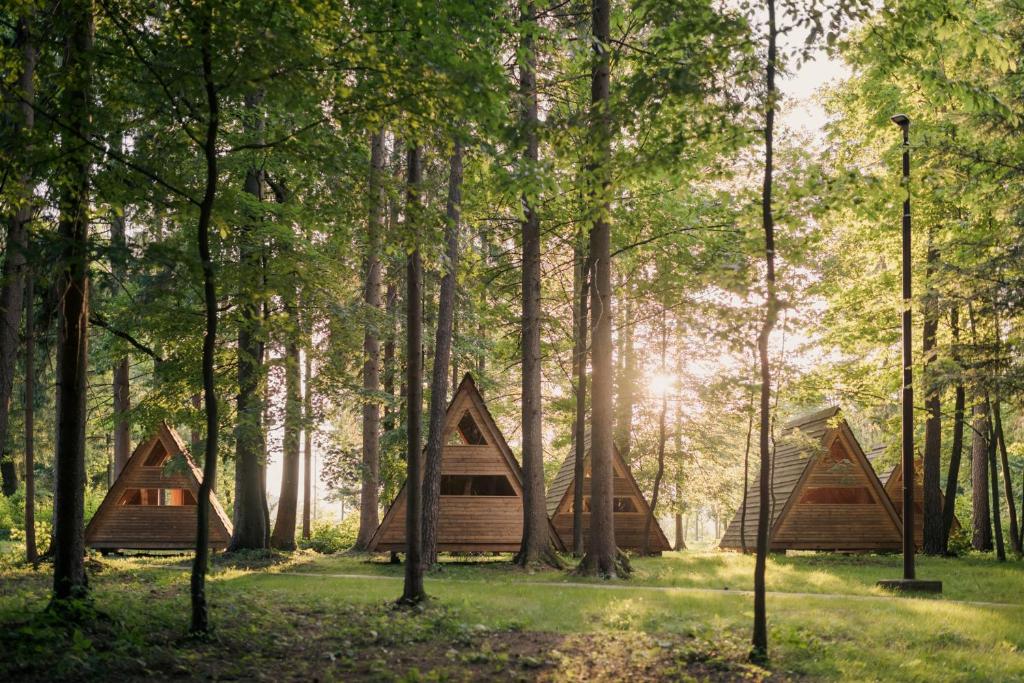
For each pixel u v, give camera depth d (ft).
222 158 58.59
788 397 73.00
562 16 61.31
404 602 44.98
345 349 69.26
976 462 101.60
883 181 35.55
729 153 36.70
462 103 34.81
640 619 41.19
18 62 36.50
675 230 72.74
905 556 56.49
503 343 98.73
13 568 59.98
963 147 61.16
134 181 35.91
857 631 37.93
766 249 33.45
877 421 107.55
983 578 64.18
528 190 44.11
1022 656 33.32
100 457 141.79
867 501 98.22
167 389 66.44
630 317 92.12
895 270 85.71
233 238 60.13
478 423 81.41
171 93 32.40
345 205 39.52
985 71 57.88
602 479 64.49
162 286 48.21
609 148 38.73
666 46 35.01
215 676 28.35
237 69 31.30
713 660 31.78
